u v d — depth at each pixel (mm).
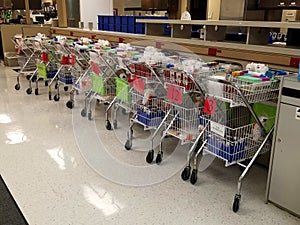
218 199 2398
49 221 2113
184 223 2113
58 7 6949
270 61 2635
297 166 2076
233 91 2133
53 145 3324
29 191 2463
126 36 4523
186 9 7652
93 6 7270
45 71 5027
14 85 6000
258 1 5684
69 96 5172
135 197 2408
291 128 2061
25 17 8305
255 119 2311
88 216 2170
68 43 4453
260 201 2375
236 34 3602
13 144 3336
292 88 1998
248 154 2395
